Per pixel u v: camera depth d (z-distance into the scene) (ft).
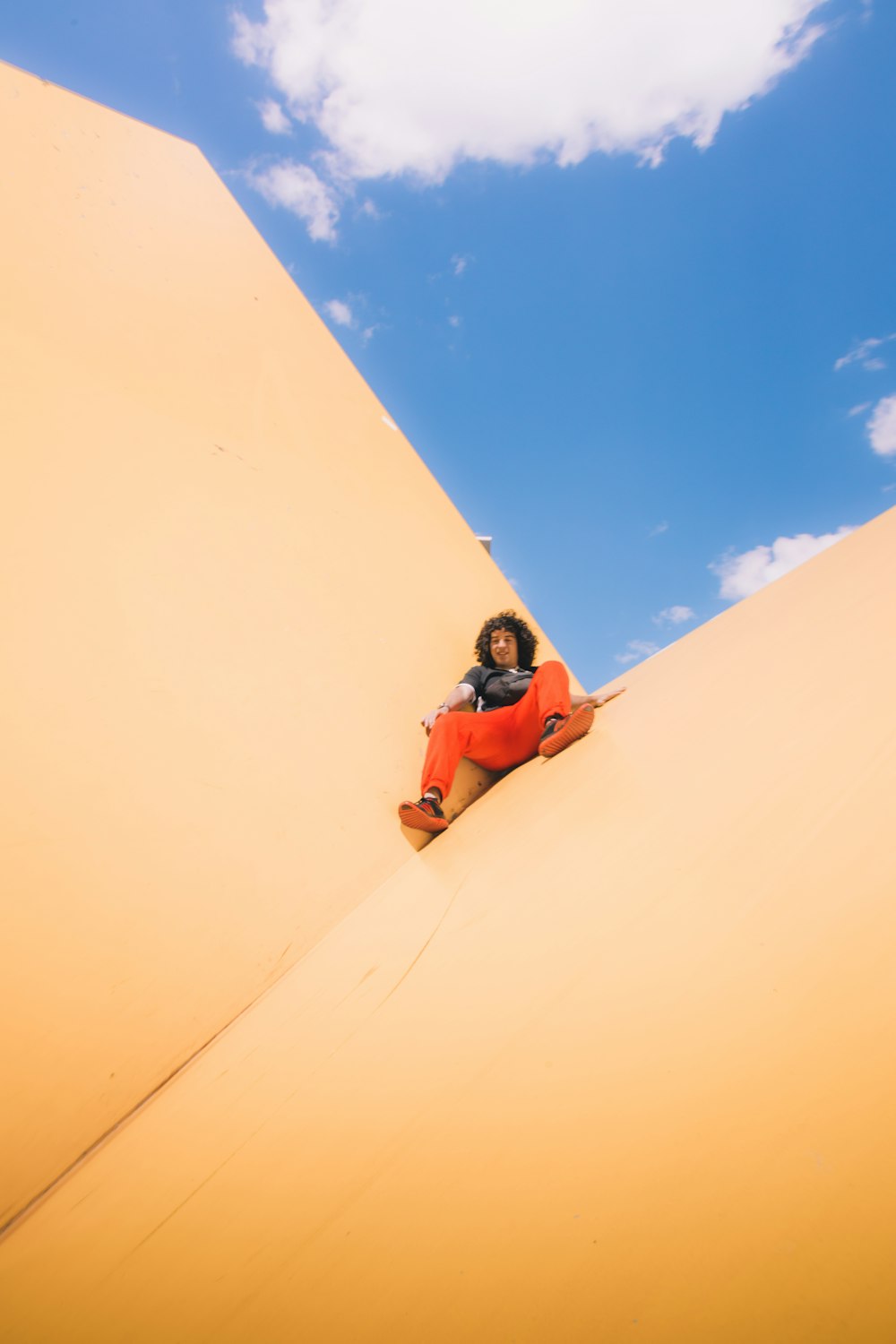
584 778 6.47
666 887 3.58
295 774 7.22
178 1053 5.28
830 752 4.00
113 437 7.82
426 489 12.71
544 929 3.88
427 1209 2.27
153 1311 2.47
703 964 2.77
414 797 8.28
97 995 5.14
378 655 9.11
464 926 4.64
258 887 6.32
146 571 7.27
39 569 6.50
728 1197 1.79
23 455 6.95
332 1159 2.84
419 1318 1.87
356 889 6.91
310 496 9.86
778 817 3.63
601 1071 2.47
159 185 10.87
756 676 6.45
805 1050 2.10
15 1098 4.54
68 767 5.81
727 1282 1.59
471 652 10.83
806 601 8.29
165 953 5.57
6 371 7.30
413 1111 2.84
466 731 8.61
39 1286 3.13
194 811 6.31
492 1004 3.36
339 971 5.18
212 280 10.75
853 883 2.75
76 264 8.87
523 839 5.80
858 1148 1.74
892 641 4.99
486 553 13.20
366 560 10.03
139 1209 3.35
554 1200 2.04
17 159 8.98
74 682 6.19
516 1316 1.74
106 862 5.62
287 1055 4.19
